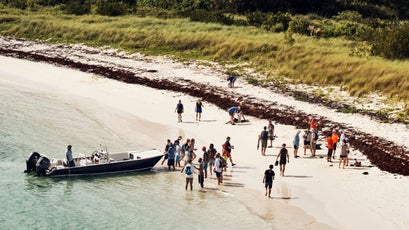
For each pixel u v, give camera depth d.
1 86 50.31
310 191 28.30
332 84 47.91
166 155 32.72
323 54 54.56
